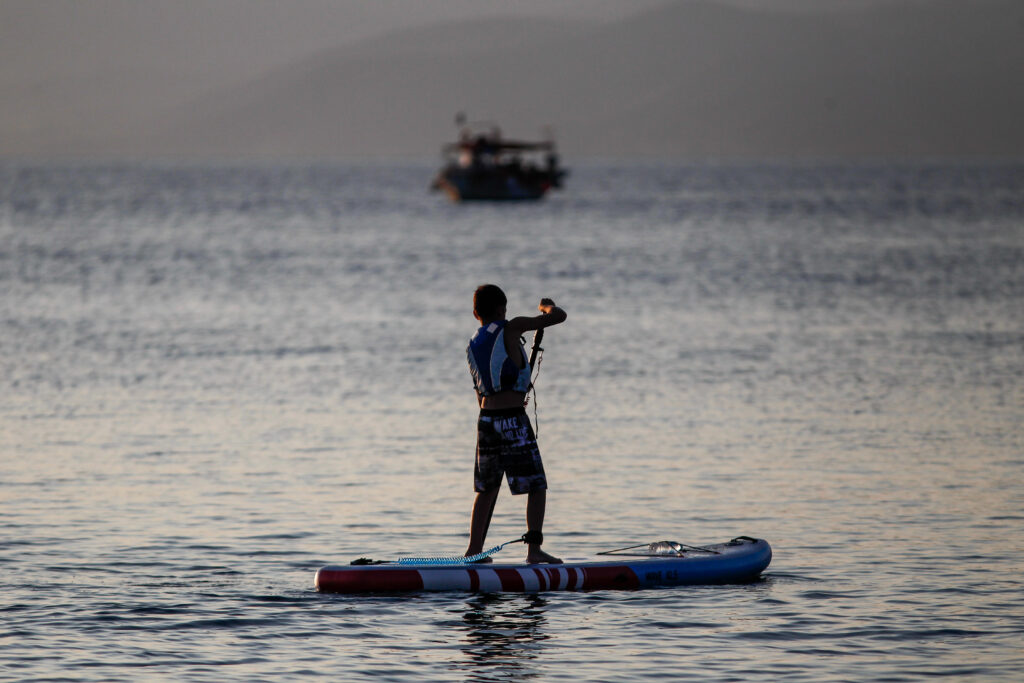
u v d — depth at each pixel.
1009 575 31.31
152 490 41.47
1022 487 41.44
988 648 25.94
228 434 51.62
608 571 31.12
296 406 58.34
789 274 138.12
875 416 55.09
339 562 33.00
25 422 54.31
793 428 52.38
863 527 36.47
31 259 163.88
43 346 80.50
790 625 27.69
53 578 31.17
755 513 38.25
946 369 69.31
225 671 24.69
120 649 25.92
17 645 26.09
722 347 79.25
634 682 24.14
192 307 106.06
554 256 170.38
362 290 121.62
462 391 62.78
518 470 31.98
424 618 28.45
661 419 54.62
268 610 28.83
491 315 32.53
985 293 115.62
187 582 30.98
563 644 26.55
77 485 42.22
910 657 25.44
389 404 59.00
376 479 43.28
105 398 60.59
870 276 134.75
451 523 37.38
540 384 64.62
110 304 108.38
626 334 86.06
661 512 38.53
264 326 91.88
